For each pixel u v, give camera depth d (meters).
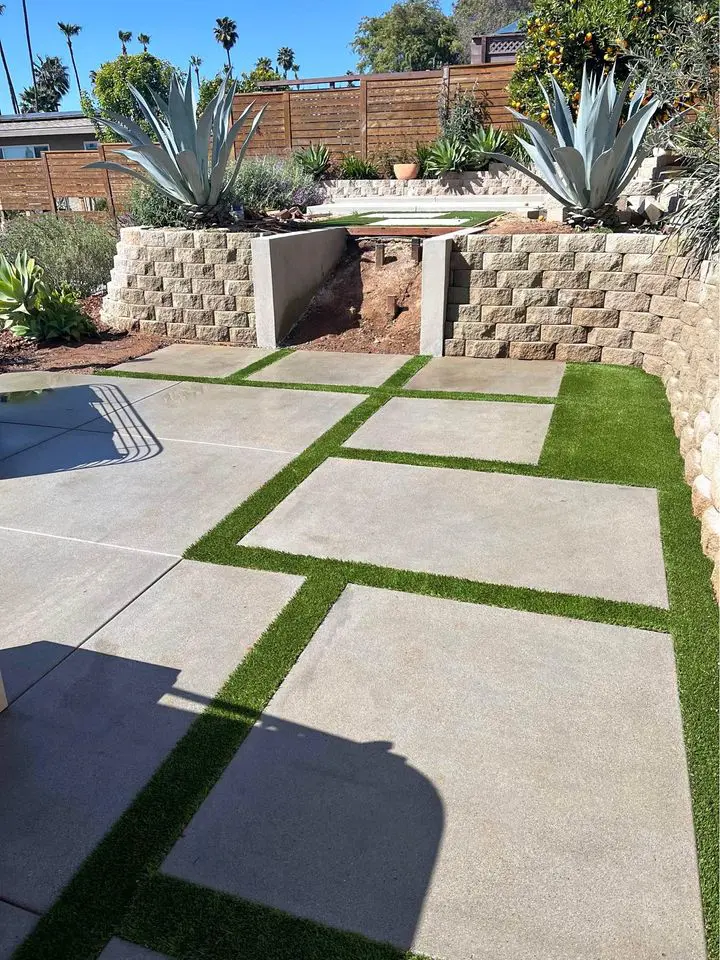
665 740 2.20
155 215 8.74
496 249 6.71
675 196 6.21
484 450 4.65
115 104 40.34
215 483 4.27
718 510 3.24
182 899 1.75
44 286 8.30
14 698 2.47
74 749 2.24
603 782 2.06
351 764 2.15
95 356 7.57
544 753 2.17
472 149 13.14
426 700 2.41
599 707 2.35
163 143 8.03
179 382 6.52
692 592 2.98
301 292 8.13
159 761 2.19
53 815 2.00
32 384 6.56
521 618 2.84
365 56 41.72
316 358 7.28
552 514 3.73
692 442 4.16
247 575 3.23
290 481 4.25
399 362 7.00
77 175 15.12
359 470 4.39
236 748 2.23
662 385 5.95
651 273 6.20
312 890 1.76
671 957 1.58
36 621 2.92
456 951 1.61
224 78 7.70
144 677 2.57
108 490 4.20
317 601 3.00
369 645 2.71
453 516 3.75
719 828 1.89
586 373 6.38
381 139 14.61
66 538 3.62
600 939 1.63
